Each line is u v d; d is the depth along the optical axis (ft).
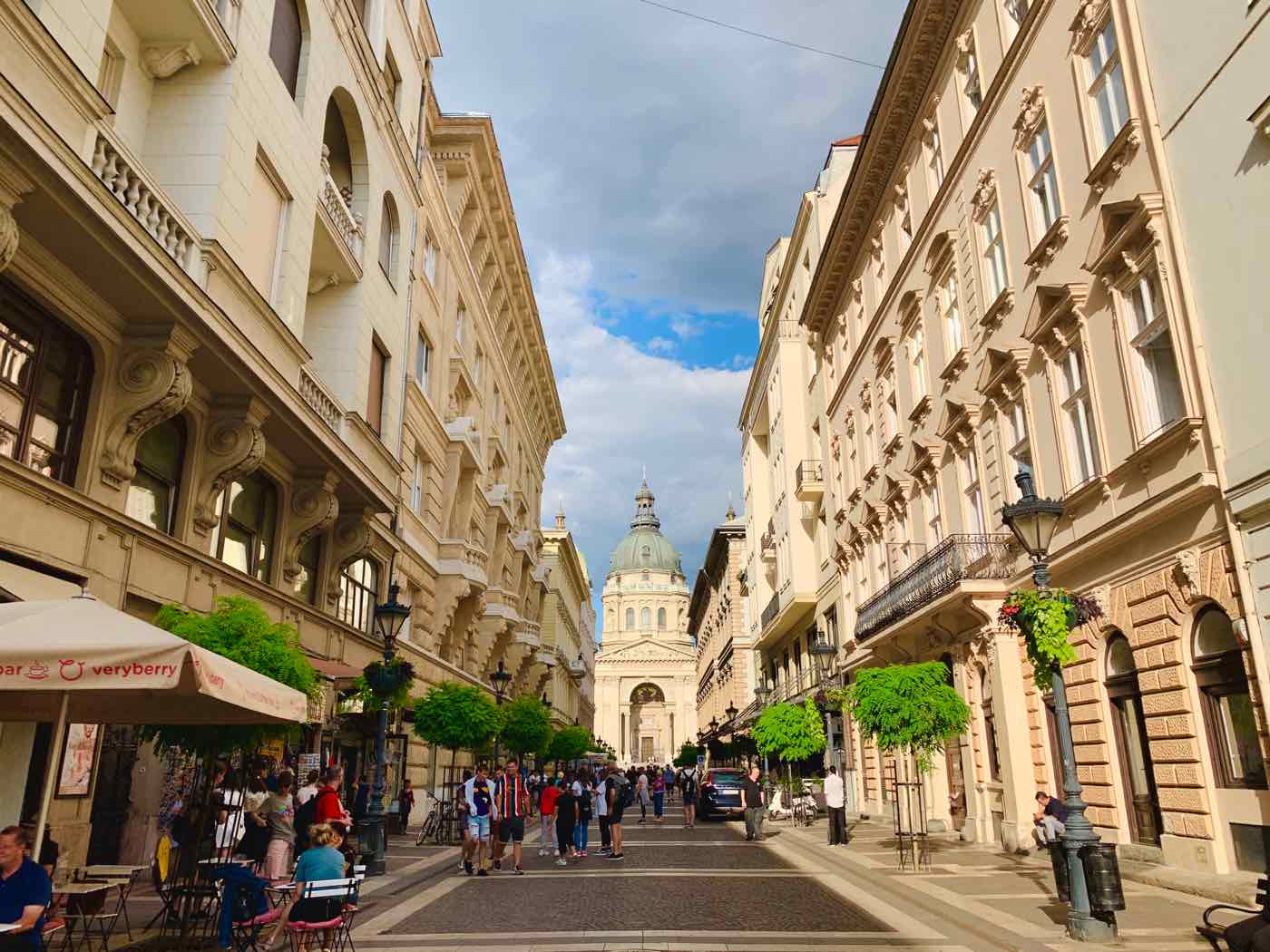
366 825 49.39
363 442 68.85
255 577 53.42
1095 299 46.03
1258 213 34.19
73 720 28.53
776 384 142.92
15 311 33.88
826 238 104.22
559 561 236.22
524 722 101.40
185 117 45.85
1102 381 45.47
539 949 28.71
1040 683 32.86
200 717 28.76
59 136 29.37
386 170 76.54
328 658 63.62
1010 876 44.27
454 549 97.96
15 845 20.47
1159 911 33.47
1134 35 41.60
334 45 62.95
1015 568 55.52
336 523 66.13
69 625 23.11
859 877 46.83
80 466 36.94
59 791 34.60
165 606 35.68
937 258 69.21
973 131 61.57
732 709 137.49
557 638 225.15
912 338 77.61
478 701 72.79
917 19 68.85
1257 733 34.96
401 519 81.56
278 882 30.42
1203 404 37.11
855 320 98.43
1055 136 50.29
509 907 38.06
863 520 90.33
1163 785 40.47
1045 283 51.16
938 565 62.18
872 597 83.30
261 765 46.21
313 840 26.73
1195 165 37.81
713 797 102.73
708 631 297.53
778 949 28.45
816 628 119.75
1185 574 38.58
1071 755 30.89
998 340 58.08
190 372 40.96
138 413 38.75
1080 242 47.39
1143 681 42.22
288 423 50.44
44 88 31.45
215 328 40.91
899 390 79.51
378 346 76.59
